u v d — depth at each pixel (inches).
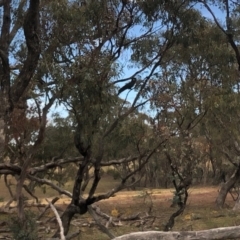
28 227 389.1
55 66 384.5
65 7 412.8
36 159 620.4
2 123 363.6
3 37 390.9
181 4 449.1
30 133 499.8
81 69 384.2
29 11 366.6
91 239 522.3
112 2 436.1
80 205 456.8
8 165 447.8
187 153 482.0
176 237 260.7
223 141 856.9
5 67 360.2
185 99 475.8
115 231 564.4
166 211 776.9
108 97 393.1
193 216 692.1
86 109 391.9
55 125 605.0
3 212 722.2
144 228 589.3
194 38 474.3
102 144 445.7
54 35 410.9
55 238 421.7
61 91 384.5
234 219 691.4
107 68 390.3
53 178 731.4
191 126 572.4
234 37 519.5
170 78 490.9
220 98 511.2
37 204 716.7
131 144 504.4
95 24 432.8
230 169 1047.0
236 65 577.0
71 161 553.0
